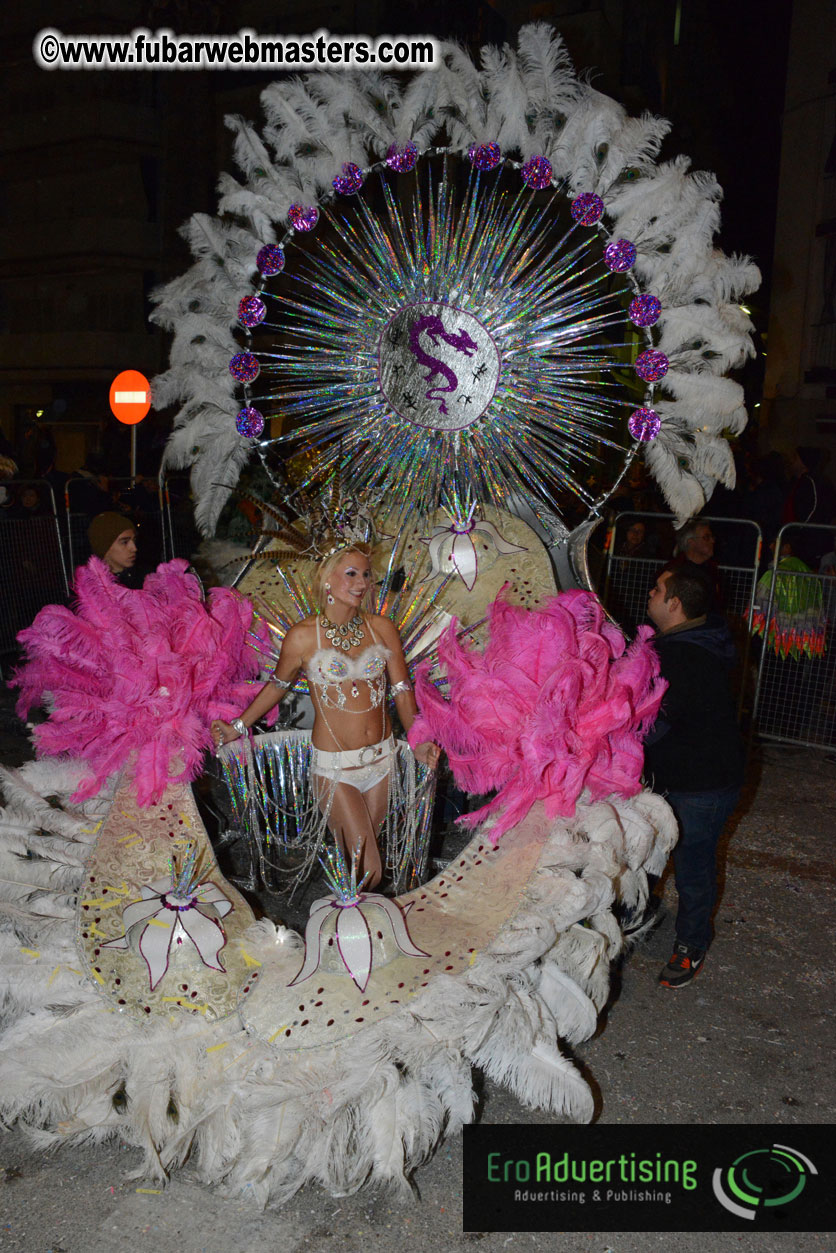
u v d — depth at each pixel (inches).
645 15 661.3
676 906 173.2
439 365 180.4
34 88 925.2
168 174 884.6
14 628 307.0
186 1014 112.3
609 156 169.9
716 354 170.9
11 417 1029.8
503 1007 111.1
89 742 144.1
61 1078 105.4
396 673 149.3
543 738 130.6
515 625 138.1
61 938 122.3
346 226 181.5
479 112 172.1
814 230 527.5
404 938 119.3
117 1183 104.5
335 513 149.5
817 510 328.2
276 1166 100.3
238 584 183.2
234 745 163.0
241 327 188.1
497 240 176.7
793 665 272.7
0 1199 101.7
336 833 147.6
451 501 185.3
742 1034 136.3
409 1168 103.0
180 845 137.6
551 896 124.8
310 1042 108.6
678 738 140.9
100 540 209.6
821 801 232.8
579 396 178.9
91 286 965.8
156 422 514.3
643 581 295.4
